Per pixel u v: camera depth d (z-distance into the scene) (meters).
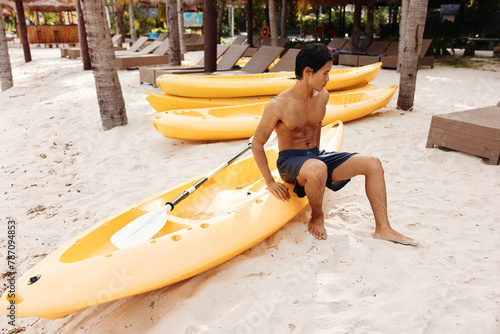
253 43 17.17
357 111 6.35
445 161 4.60
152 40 21.69
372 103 6.55
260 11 24.69
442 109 7.42
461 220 3.20
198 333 2.08
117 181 4.57
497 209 3.37
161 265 2.29
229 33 32.66
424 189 3.87
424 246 2.80
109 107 6.42
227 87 6.40
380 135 5.71
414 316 2.12
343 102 6.93
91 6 5.88
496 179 4.02
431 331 2.02
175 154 5.30
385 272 2.51
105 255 2.25
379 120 6.58
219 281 2.48
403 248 2.77
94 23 5.99
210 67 9.80
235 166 3.68
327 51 2.55
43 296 2.02
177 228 2.73
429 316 2.11
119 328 2.30
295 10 21.80
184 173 4.57
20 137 6.44
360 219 3.24
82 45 12.93
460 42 17.31
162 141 5.86
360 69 7.62
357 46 15.00
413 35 6.82
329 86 7.05
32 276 2.15
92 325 2.42
